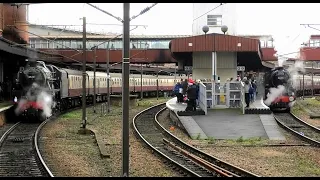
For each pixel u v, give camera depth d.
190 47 33.47
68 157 17.47
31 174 14.20
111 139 22.66
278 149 19.44
